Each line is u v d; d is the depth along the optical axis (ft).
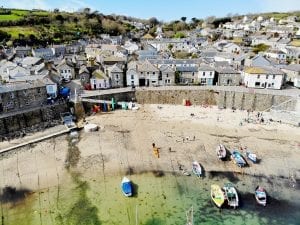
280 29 599.57
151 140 191.72
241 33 604.49
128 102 255.91
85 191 142.41
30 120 208.03
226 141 190.70
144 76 286.05
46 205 132.57
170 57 378.12
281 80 271.28
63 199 136.67
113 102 245.24
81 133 202.08
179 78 296.51
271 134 201.36
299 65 305.12
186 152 177.47
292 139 194.39
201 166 163.53
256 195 138.62
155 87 279.90
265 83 274.98
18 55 398.21
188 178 153.79
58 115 224.94
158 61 316.19
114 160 168.35
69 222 122.52
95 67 303.07
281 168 163.12
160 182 150.30
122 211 129.39
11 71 278.05
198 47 471.21
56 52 432.25
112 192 141.79
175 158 171.22
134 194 140.56
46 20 631.15
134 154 174.81
